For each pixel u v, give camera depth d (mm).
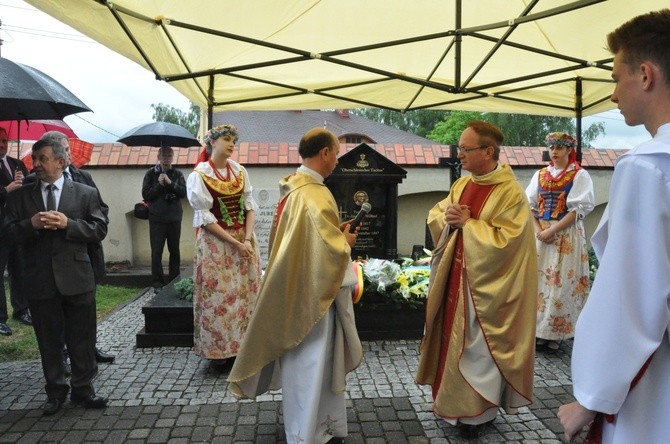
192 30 3836
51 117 4461
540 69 4969
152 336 4938
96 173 8750
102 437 3193
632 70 1292
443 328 3234
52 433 3238
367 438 3148
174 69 4211
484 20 4051
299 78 5020
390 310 5121
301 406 2760
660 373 1249
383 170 6629
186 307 4957
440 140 31562
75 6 2898
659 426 1234
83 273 3502
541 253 4762
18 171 4570
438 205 3463
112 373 4254
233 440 3156
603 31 4203
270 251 2904
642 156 1236
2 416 3473
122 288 7988
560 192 4672
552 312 4660
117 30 3250
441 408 3076
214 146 4281
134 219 9109
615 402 1222
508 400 3053
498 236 2988
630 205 1237
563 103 5816
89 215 3562
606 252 1271
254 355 2795
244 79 4973
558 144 4664
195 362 4508
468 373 3004
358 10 3873
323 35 4195
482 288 2955
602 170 9156
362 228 6688
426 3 3816
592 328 1266
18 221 3381
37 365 4480
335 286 2695
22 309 5734
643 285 1210
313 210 2740
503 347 2939
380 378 4105
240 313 4266
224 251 4238
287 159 8648
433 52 4598
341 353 2844
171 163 7969
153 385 3998
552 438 3141
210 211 4246
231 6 3561
